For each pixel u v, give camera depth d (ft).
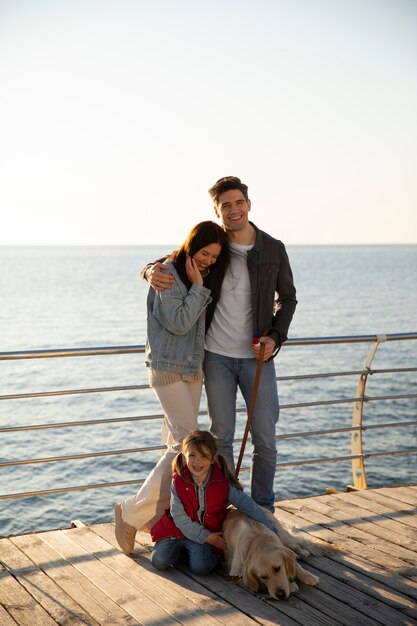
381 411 69.77
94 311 207.00
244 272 11.57
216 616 8.99
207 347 11.80
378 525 12.21
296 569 9.87
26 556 11.00
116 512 11.16
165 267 11.02
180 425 11.25
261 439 11.80
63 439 63.41
